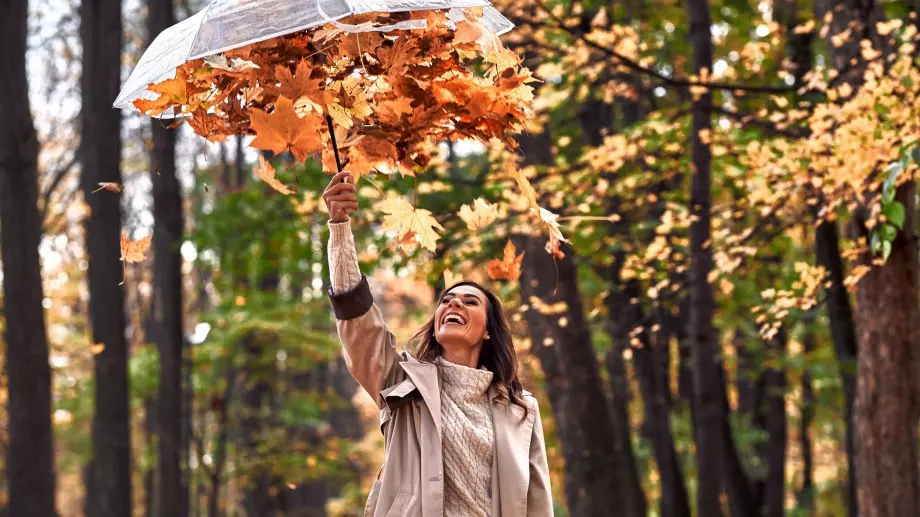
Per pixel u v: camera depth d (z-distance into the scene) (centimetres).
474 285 402
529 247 1115
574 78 926
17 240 1216
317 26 349
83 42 1494
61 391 2323
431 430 358
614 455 1159
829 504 2281
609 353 1530
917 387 791
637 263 855
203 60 354
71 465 2720
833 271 1252
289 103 324
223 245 1308
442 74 365
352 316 367
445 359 389
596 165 905
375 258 1061
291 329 1842
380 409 374
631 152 902
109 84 1480
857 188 712
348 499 2361
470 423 364
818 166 727
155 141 1644
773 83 1107
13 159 1219
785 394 1741
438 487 347
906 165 614
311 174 1087
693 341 967
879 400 797
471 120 372
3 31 1220
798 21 1272
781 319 791
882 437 796
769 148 789
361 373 372
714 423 974
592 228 1031
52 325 2431
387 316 2628
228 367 2091
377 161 388
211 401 1977
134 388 2147
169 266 1661
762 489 1859
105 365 1463
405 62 354
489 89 364
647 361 1530
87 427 2344
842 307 1280
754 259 919
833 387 1775
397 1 328
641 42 929
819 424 2311
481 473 360
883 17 831
